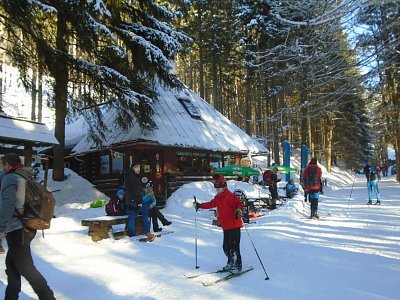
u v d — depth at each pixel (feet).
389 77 34.73
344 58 30.89
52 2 42.22
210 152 65.05
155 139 54.44
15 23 41.09
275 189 55.47
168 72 52.60
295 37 33.24
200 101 76.54
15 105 153.58
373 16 28.55
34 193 14.79
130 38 50.26
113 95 49.96
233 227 20.84
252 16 61.57
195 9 108.99
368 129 107.45
